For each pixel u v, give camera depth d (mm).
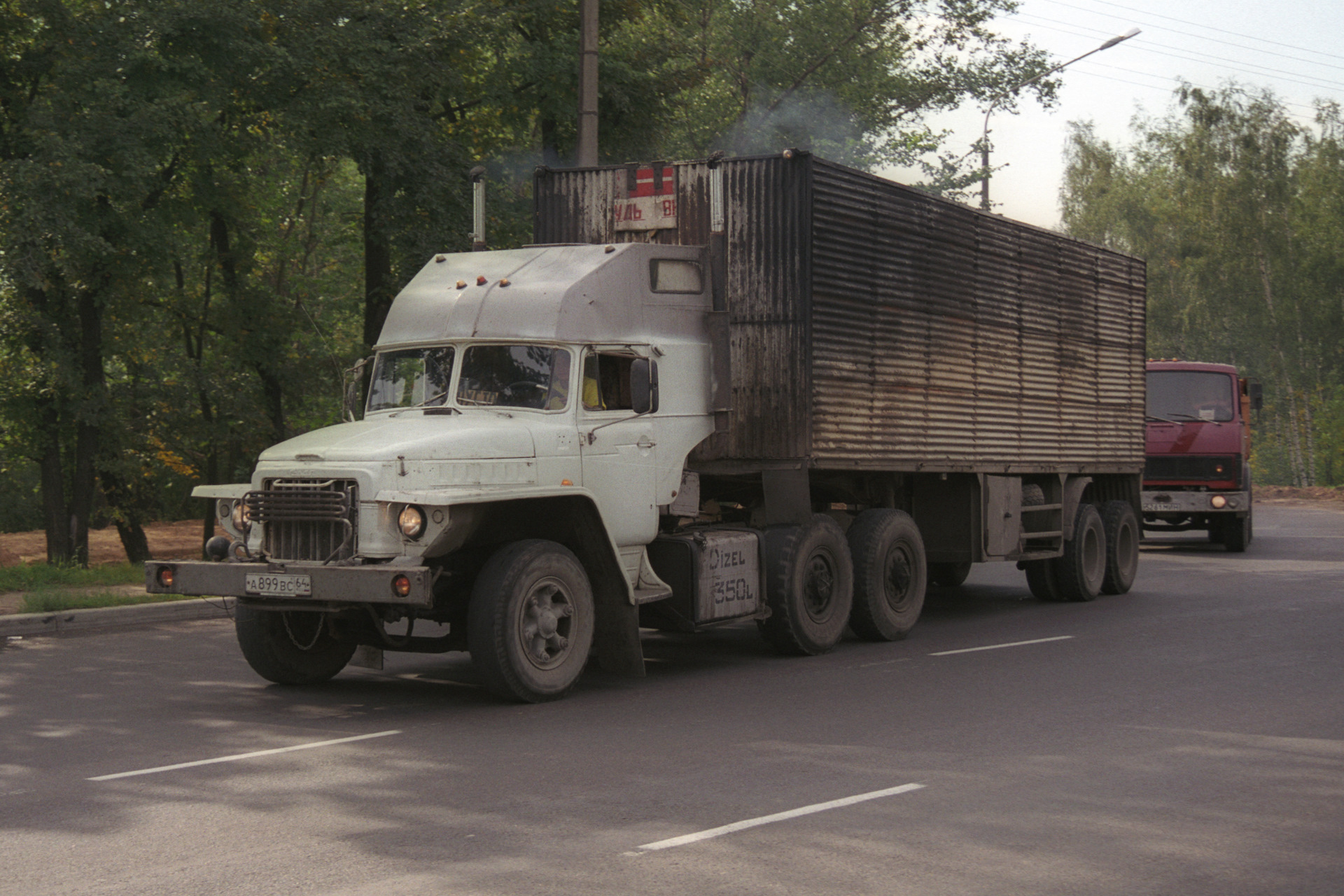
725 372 11133
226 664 11227
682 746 7645
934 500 14102
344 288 32281
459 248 20453
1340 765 7129
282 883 5098
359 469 8758
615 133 24281
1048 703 9039
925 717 8531
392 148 19922
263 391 26031
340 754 7477
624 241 11961
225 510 9617
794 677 10297
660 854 5449
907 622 12578
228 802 6375
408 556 8688
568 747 7621
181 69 18766
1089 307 16312
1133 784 6695
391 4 20547
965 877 5156
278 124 20547
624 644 9891
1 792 6637
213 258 24641
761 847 5551
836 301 11531
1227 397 23906
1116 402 17062
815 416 11234
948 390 13289
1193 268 59812
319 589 8648
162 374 23562
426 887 5031
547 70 22734
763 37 37312
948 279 13297
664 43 25094
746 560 11031
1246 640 12258
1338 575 18969
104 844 5672
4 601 15023
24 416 21484
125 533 23953
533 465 9453
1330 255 57969
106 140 18141
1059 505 15555
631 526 10242
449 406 9930
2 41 19812
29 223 17250
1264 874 5227
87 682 10219
